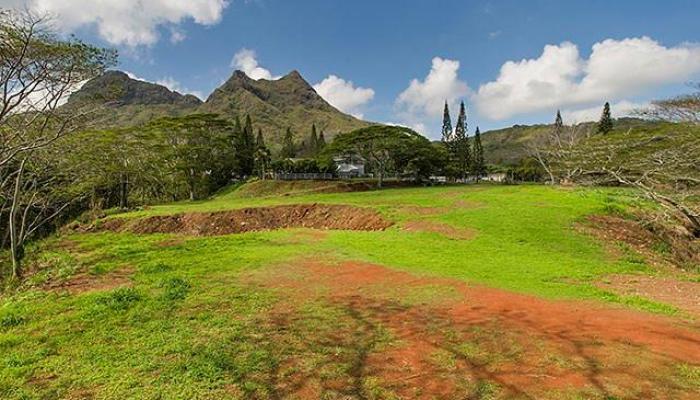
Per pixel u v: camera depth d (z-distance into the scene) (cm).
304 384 537
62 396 523
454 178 7119
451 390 518
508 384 530
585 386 523
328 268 1183
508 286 1004
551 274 1145
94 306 855
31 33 1374
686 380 537
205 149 5188
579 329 717
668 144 2344
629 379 540
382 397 504
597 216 2077
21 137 1650
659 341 664
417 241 1628
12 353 648
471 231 1781
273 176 6431
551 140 4859
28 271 1545
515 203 2436
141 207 3744
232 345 659
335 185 5309
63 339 699
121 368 589
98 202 3806
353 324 747
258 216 2869
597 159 2991
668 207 1966
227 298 904
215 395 514
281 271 1152
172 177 5228
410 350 636
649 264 1442
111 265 1338
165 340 684
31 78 1482
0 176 2020
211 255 1398
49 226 3550
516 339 673
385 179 6166
